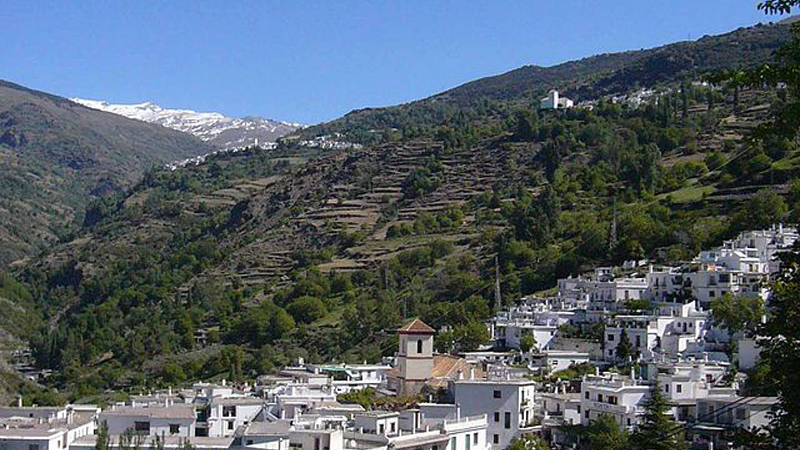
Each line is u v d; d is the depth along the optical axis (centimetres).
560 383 16662
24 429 12450
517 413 14325
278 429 11825
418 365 16188
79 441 12600
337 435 11531
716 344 18588
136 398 15825
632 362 17925
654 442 11606
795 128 4431
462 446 13488
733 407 12756
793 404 4662
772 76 4409
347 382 17975
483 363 18062
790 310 4781
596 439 13212
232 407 14112
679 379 14238
